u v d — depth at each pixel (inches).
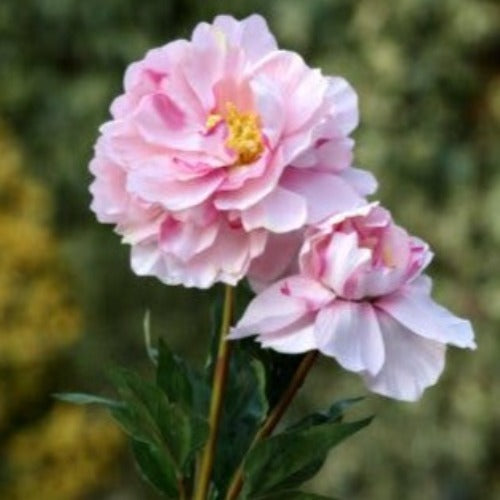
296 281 70.2
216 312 79.5
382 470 321.4
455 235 326.0
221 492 78.0
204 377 79.3
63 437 298.8
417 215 327.3
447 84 331.9
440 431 321.4
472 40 330.6
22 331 294.4
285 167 71.3
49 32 340.8
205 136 71.3
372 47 328.5
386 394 69.4
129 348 335.0
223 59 73.3
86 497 317.1
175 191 71.0
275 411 75.4
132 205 72.2
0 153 303.1
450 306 324.5
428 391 320.5
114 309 335.3
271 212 69.9
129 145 72.8
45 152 340.5
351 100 73.1
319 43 331.6
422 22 330.0
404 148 327.6
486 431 322.0
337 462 320.2
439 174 329.7
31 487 298.7
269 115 70.1
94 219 338.3
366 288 69.1
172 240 71.1
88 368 319.6
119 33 340.8
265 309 69.7
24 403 298.4
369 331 69.2
